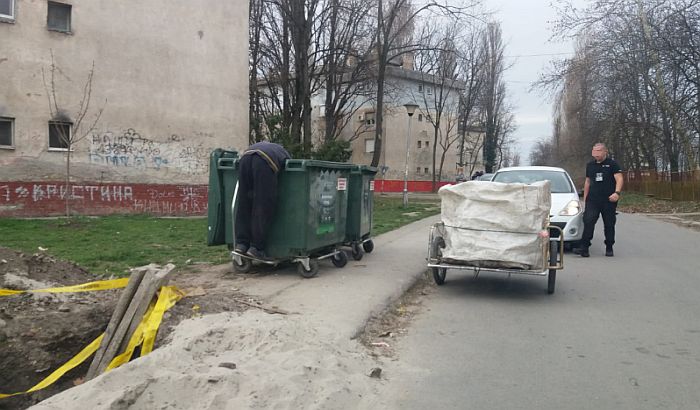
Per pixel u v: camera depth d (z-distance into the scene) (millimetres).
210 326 4902
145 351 4680
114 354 4645
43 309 5121
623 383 4637
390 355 5320
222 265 9180
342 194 9219
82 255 9750
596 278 8984
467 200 7707
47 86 16906
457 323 6438
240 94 21672
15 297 5148
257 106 31062
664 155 38094
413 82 56625
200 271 8641
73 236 12641
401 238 13539
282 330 5047
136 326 4777
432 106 59000
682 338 5852
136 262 9273
